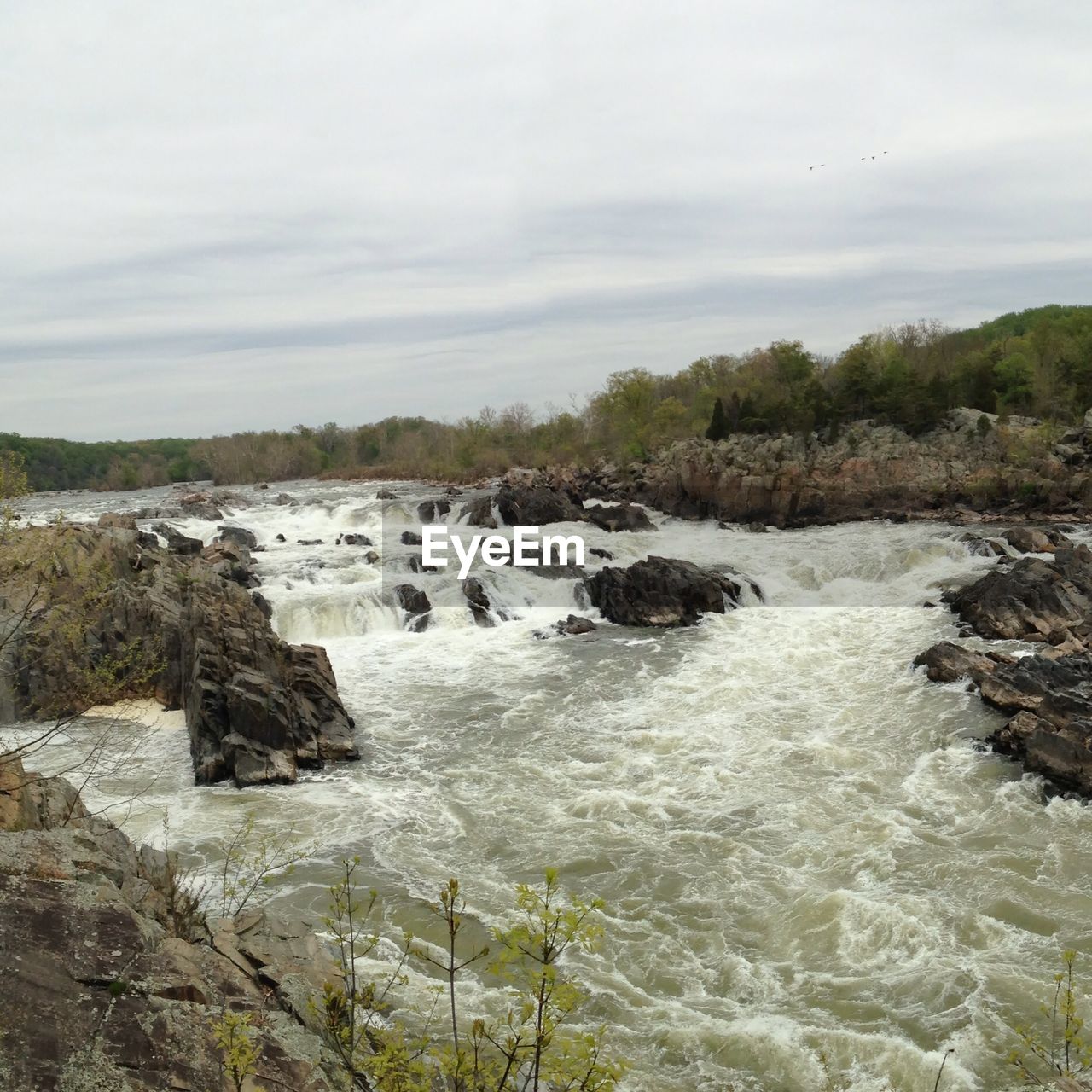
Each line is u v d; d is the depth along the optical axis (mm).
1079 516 88562
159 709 43031
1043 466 95500
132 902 16047
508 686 48312
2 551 22750
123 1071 11609
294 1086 12781
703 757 37906
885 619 58531
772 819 32125
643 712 43531
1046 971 23156
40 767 36375
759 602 65750
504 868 29297
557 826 32156
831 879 28094
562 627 59188
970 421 122625
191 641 41531
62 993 12398
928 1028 21203
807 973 23547
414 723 42938
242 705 36938
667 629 59094
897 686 45469
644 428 151875
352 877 28312
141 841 30547
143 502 119062
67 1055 11477
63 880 14789
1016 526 81875
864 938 24859
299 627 57844
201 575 50656
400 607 60938
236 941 17578
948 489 98000
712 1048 20750
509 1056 11219
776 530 94312
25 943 12961
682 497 105375
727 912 26438
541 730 41656
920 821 31594
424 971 23172
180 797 34594
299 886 27703
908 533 84812
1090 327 142750
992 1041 20641
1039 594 54094
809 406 133500
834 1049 20625
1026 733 36094
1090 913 25656
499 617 62469
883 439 119062
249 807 33656
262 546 79938
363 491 138625
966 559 71250
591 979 23312
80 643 42031
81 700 41125
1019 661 43094
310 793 35125
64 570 37219
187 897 19484
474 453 172750
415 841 31141
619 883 28156
